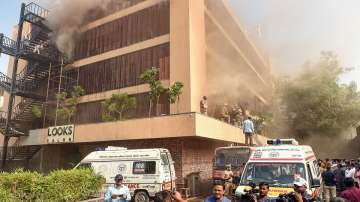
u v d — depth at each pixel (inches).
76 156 973.2
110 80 1000.2
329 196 500.7
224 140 853.2
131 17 1000.9
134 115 912.3
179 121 702.5
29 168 1059.9
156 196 171.0
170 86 841.5
